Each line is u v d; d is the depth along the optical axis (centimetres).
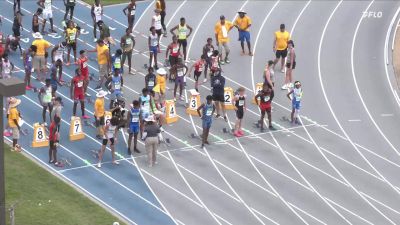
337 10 9419
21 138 6831
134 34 8688
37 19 8269
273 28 8962
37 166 6481
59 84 7525
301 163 6819
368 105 7731
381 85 8088
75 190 6256
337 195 6456
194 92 7344
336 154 6969
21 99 7344
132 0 8431
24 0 9169
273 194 6412
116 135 6662
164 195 6316
